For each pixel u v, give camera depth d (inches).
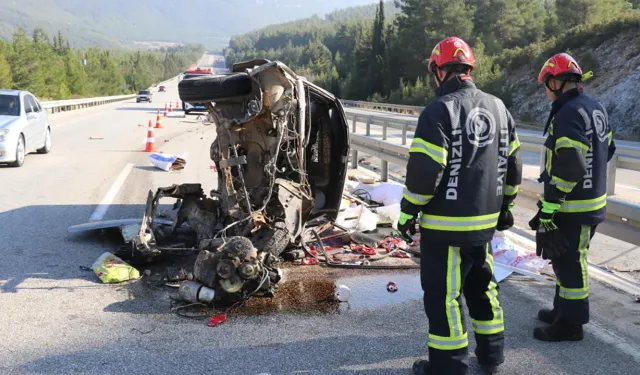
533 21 2554.1
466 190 142.3
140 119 1258.0
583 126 163.2
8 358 160.2
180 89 244.7
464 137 140.8
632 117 1267.2
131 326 183.2
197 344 171.3
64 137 805.2
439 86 150.6
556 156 163.9
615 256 281.1
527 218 359.6
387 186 373.4
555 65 170.1
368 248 270.5
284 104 236.7
